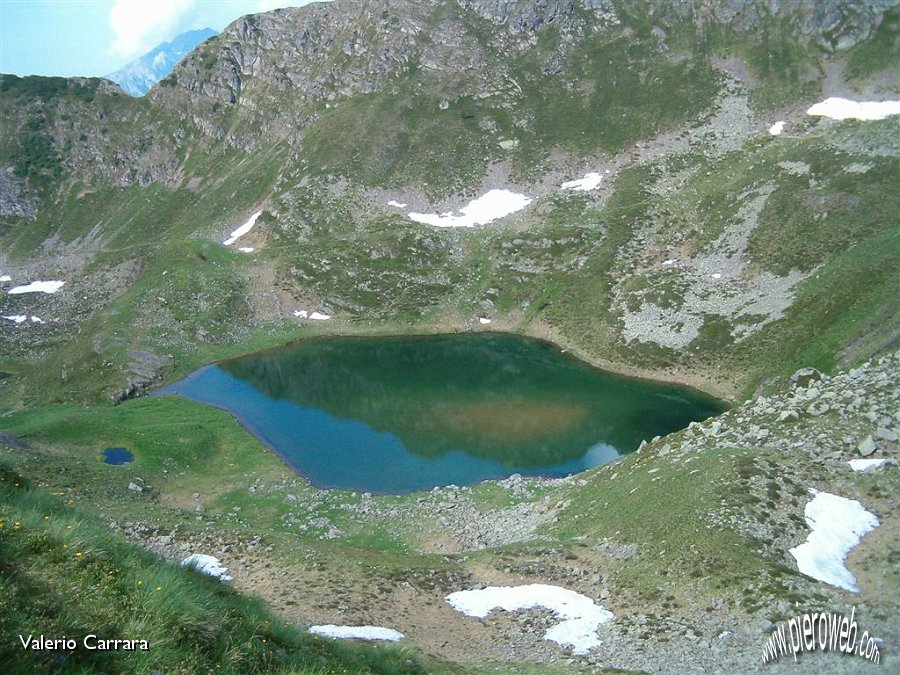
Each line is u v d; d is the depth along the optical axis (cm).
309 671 1941
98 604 1630
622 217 13425
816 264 10062
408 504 6469
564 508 5547
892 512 3869
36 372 12262
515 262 13475
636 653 3278
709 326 10056
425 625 3766
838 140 12438
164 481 7338
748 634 3200
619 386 9606
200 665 1641
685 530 4059
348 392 10169
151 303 13312
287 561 4541
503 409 9125
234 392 10475
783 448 4650
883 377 5041
